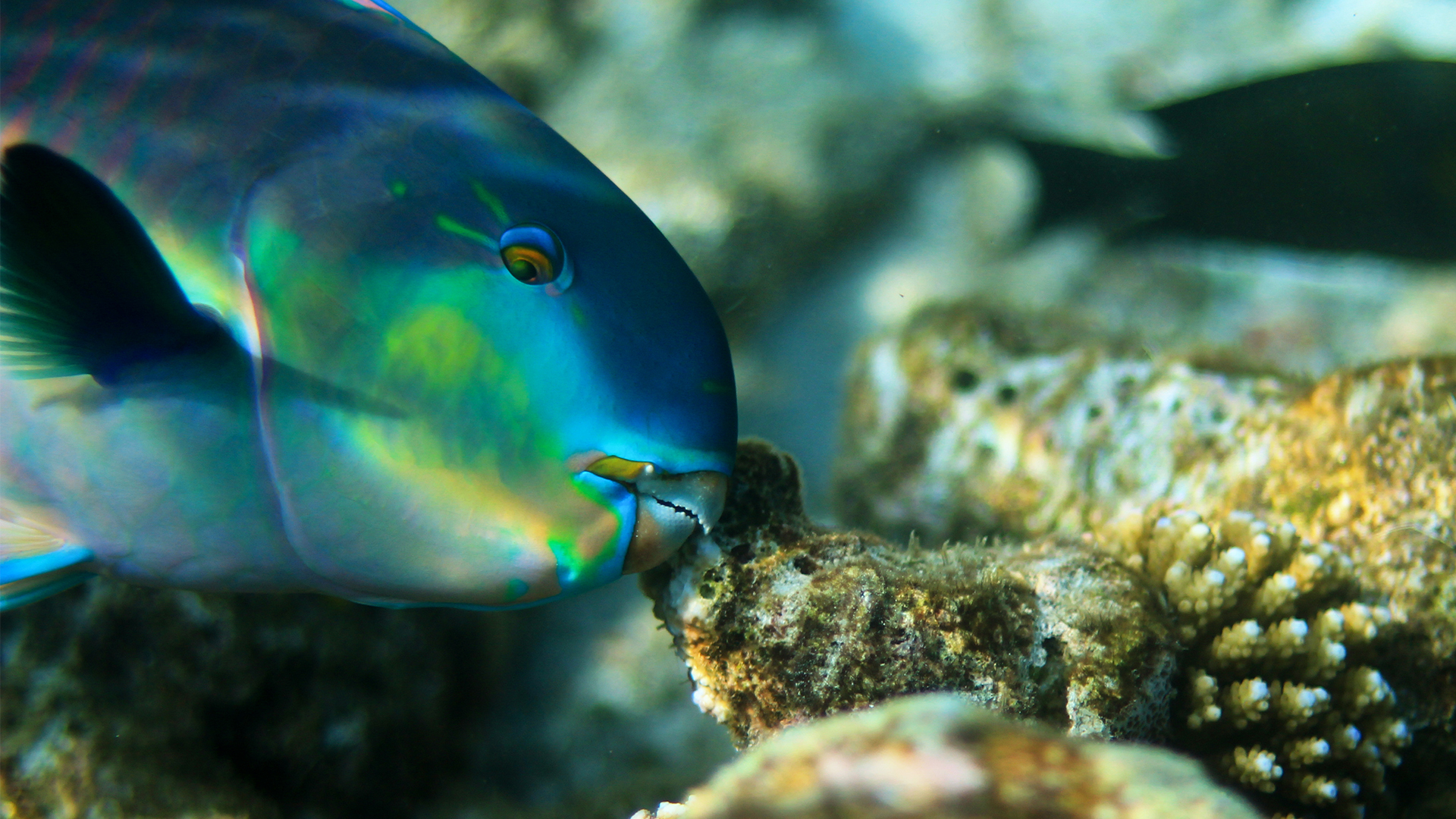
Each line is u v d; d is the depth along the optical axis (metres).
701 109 2.02
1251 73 2.24
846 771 0.65
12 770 0.91
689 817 0.67
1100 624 0.81
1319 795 0.85
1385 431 0.98
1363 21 2.24
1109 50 2.34
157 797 0.93
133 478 0.71
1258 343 2.04
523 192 0.72
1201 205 2.24
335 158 0.71
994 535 1.35
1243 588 0.87
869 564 0.79
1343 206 2.11
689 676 0.82
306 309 0.70
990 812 0.64
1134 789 0.64
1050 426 1.33
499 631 1.48
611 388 0.71
